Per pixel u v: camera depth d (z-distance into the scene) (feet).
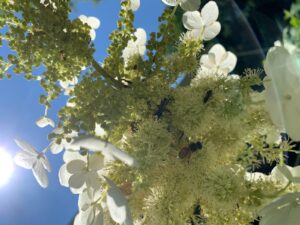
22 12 0.48
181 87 0.53
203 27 0.56
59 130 0.53
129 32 0.50
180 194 0.50
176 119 0.51
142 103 0.49
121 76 0.51
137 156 0.47
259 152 0.53
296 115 0.45
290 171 0.49
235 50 1.19
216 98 0.49
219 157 0.52
